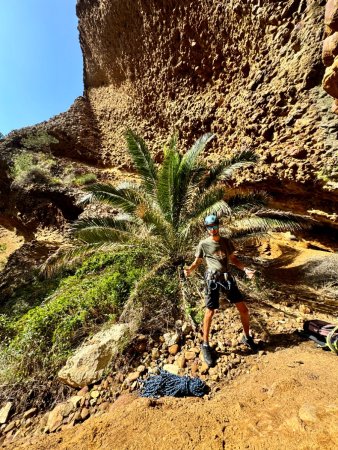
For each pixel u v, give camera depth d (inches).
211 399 85.0
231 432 65.6
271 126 234.2
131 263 207.9
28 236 634.8
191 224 192.4
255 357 105.1
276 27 228.2
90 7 658.8
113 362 111.6
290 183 229.5
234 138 303.6
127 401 90.3
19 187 529.3
